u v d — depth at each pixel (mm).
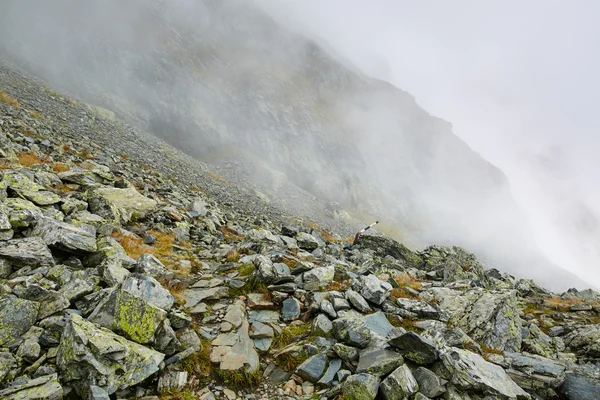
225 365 7387
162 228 16734
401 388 6621
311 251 20031
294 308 10086
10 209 9609
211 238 17906
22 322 6359
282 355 8203
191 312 9156
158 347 7070
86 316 7152
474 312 11273
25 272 7898
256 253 14883
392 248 25297
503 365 8781
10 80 35656
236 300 10188
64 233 9406
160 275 10281
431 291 13328
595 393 7508
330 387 7309
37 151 19469
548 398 7984
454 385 7152
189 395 6492
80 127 33469
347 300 10836
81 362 5688
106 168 21969
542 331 13023
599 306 16281
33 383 5297
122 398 5930
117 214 14711
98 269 8945
